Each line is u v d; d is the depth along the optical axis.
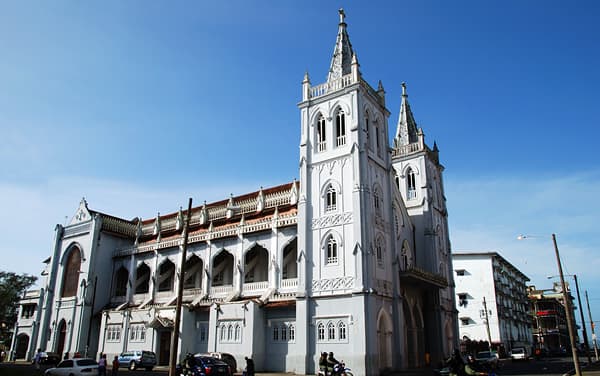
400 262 50.72
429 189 58.38
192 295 56.31
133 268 64.25
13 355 72.38
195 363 34.94
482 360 46.25
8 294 67.44
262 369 45.44
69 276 68.75
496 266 97.94
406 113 64.69
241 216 58.72
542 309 125.81
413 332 48.81
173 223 68.38
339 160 46.31
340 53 51.72
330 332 41.56
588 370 46.53
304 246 45.25
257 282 52.34
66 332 64.62
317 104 50.19
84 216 69.50
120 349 57.19
